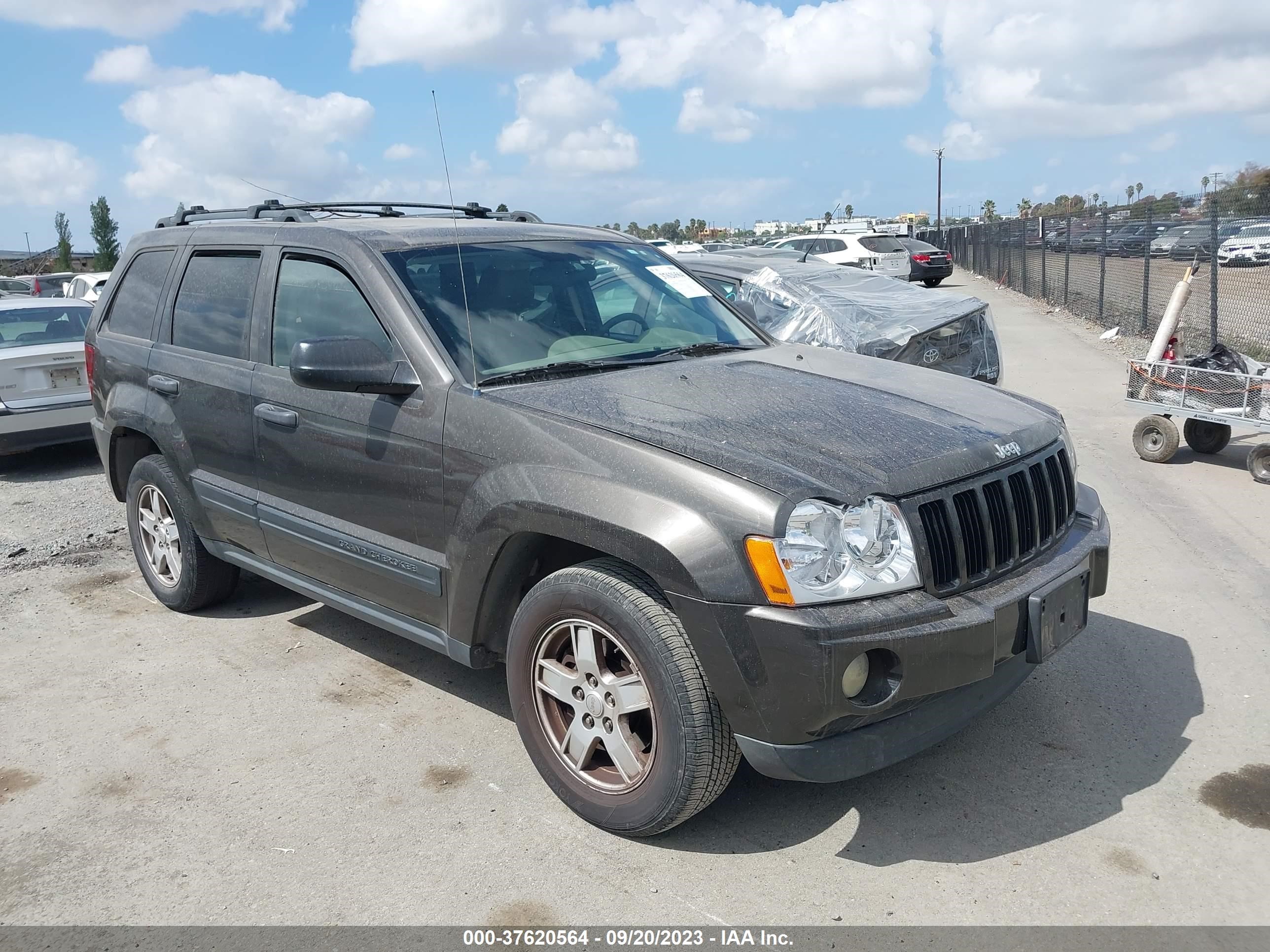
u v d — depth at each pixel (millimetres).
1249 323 14125
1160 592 5035
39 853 3146
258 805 3375
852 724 2750
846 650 2631
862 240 25703
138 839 3205
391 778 3525
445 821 3258
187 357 4539
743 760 3605
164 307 4785
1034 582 3049
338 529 3838
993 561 3021
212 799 3418
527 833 3182
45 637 4859
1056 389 10750
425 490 3455
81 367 8930
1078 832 3105
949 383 3875
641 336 4066
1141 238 16094
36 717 4035
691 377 3594
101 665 4520
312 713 4027
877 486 2814
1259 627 4578
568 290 4051
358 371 3406
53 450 10188
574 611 3053
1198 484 7027
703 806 2969
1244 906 2746
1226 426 7602
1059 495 3422
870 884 2883
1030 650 2994
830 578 2705
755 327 4613
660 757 2918
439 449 3387
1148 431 7609
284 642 4734
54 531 6816
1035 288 23906
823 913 2764
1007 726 3766
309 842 3158
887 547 2787
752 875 2941
